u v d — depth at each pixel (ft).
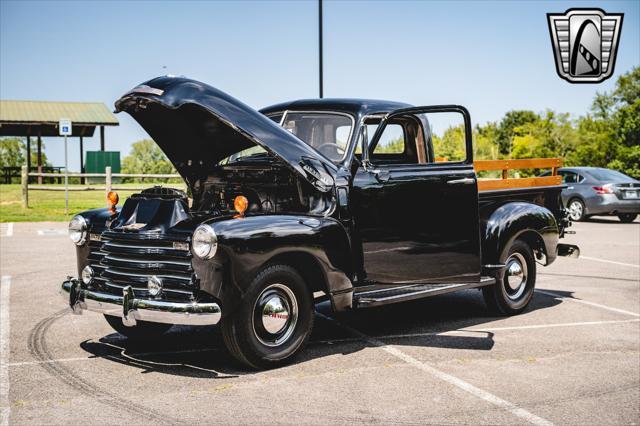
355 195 16.65
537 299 24.36
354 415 12.48
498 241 20.65
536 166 23.45
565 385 14.51
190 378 14.64
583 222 58.03
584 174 58.29
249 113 15.56
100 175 62.54
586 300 24.13
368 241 16.79
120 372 15.02
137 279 14.75
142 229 14.93
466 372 15.35
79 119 120.47
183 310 13.71
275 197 17.26
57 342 17.63
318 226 15.60
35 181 119.44
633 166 150.61
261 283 14.80
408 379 14.76
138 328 17.99
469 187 18.47
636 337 18.81
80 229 16.60
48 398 13.24
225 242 14.01
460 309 22.62
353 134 17.37
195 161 18.43
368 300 16.42
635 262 33.47
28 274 27.91
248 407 12.84
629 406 13.25
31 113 119.34
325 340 18.16
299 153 15.83
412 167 17.62
